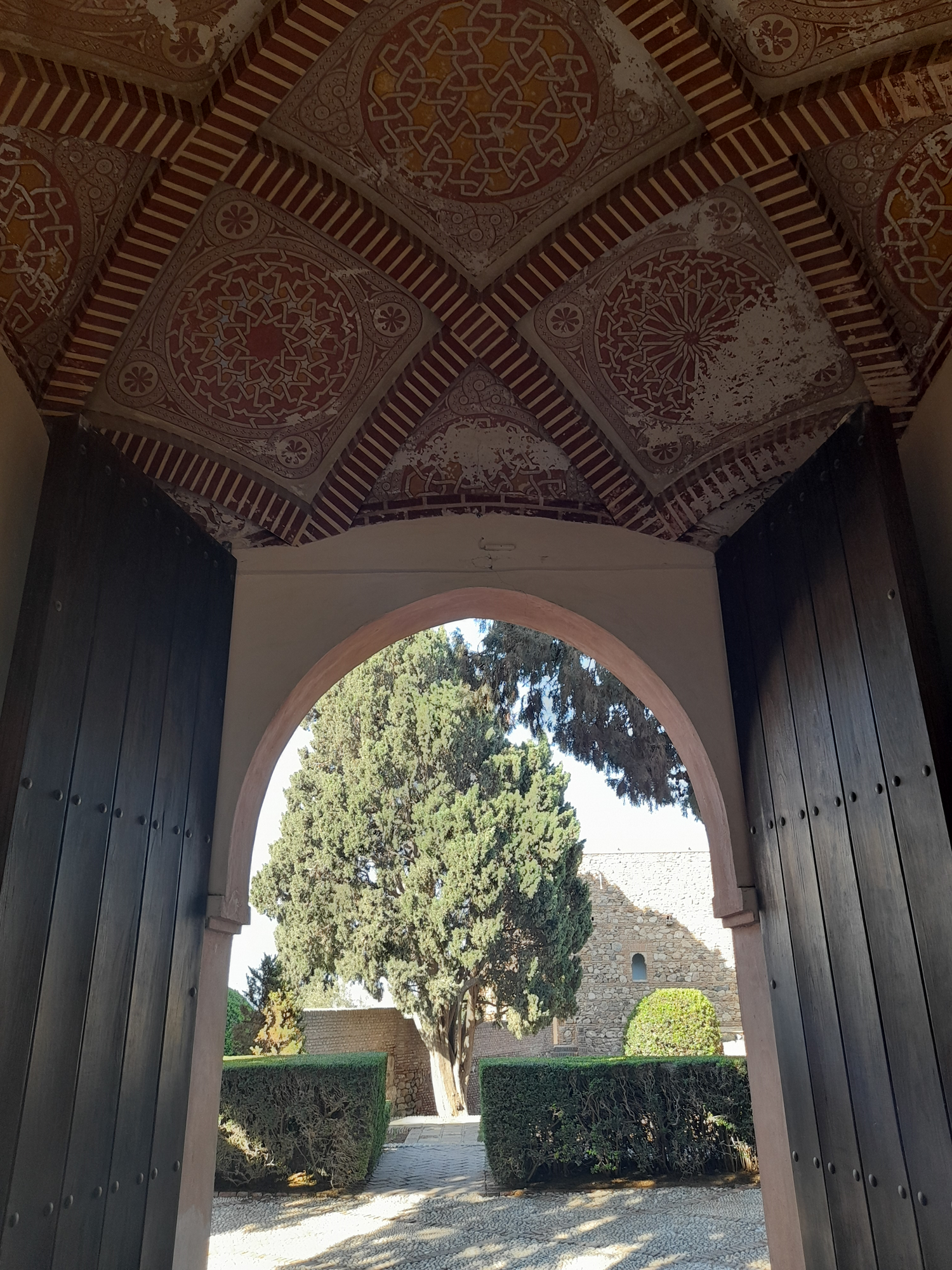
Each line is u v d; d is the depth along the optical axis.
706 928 18.69
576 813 14.06
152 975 3.30
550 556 4.59
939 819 2.77
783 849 3.69
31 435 3.56
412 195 3.57
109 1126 2.93
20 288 3.39
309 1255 6.22
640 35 2.93
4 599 3.25
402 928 13.46
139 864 3.30
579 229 3.63
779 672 3.86
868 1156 2.96
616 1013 18.28
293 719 4.47
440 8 3.00
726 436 4.28
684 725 4.36
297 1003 13.54
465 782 13.91
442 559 4.57
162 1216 3.17
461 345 4.09
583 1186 8.16
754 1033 3.88
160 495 3.84
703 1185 7.96
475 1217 7.20
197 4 2.79
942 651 3.47
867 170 3.35
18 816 2.66
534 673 11.73
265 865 14.27
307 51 2.92
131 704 3.38
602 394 4.28
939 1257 2.58
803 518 3.77
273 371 4.09
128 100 2.96
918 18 2.82
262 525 4.50
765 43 2.96
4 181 3.15
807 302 3.79
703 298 3.90
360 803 13.90
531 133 3.38
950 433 3.47
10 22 2.71
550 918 13.40
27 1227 2.49
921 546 3.70
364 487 4.49
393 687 14.70
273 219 3.62
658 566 4.59
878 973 2.99
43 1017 2.67
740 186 3.52
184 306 3.79
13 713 2.79
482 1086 8.63
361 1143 8.35
